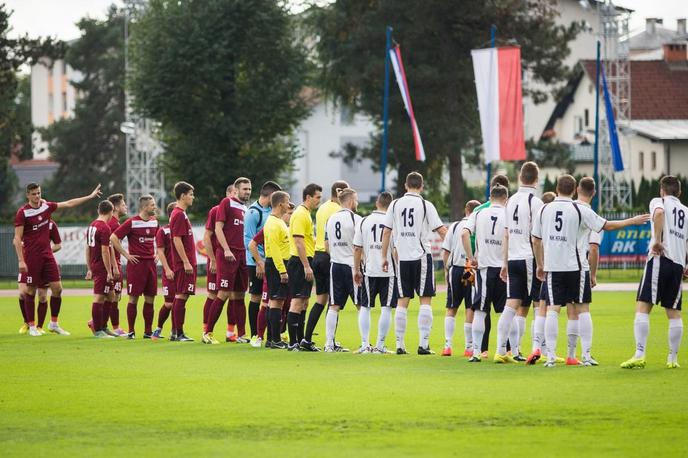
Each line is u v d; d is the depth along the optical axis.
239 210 60.62
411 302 101.44
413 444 30.48
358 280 54.19
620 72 197.62
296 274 55.44
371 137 187.38
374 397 38.56
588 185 47.06
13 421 34.59
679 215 45.91
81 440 31.50
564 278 46.91
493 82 107.56
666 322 74.56
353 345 60.53
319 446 30.31
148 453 29.64
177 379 43.84
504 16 171.50
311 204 55.34
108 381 43.50
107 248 64.75
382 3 174.38
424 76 170.75
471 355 53.03
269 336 56.94
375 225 54.12
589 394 38.72
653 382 41.69
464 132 173.12
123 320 81.50
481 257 50.16
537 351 48.16
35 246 67.38
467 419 34.16
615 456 28.83
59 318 83.00
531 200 48.44
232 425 33.59
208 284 61.22
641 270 151.50
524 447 29.98
